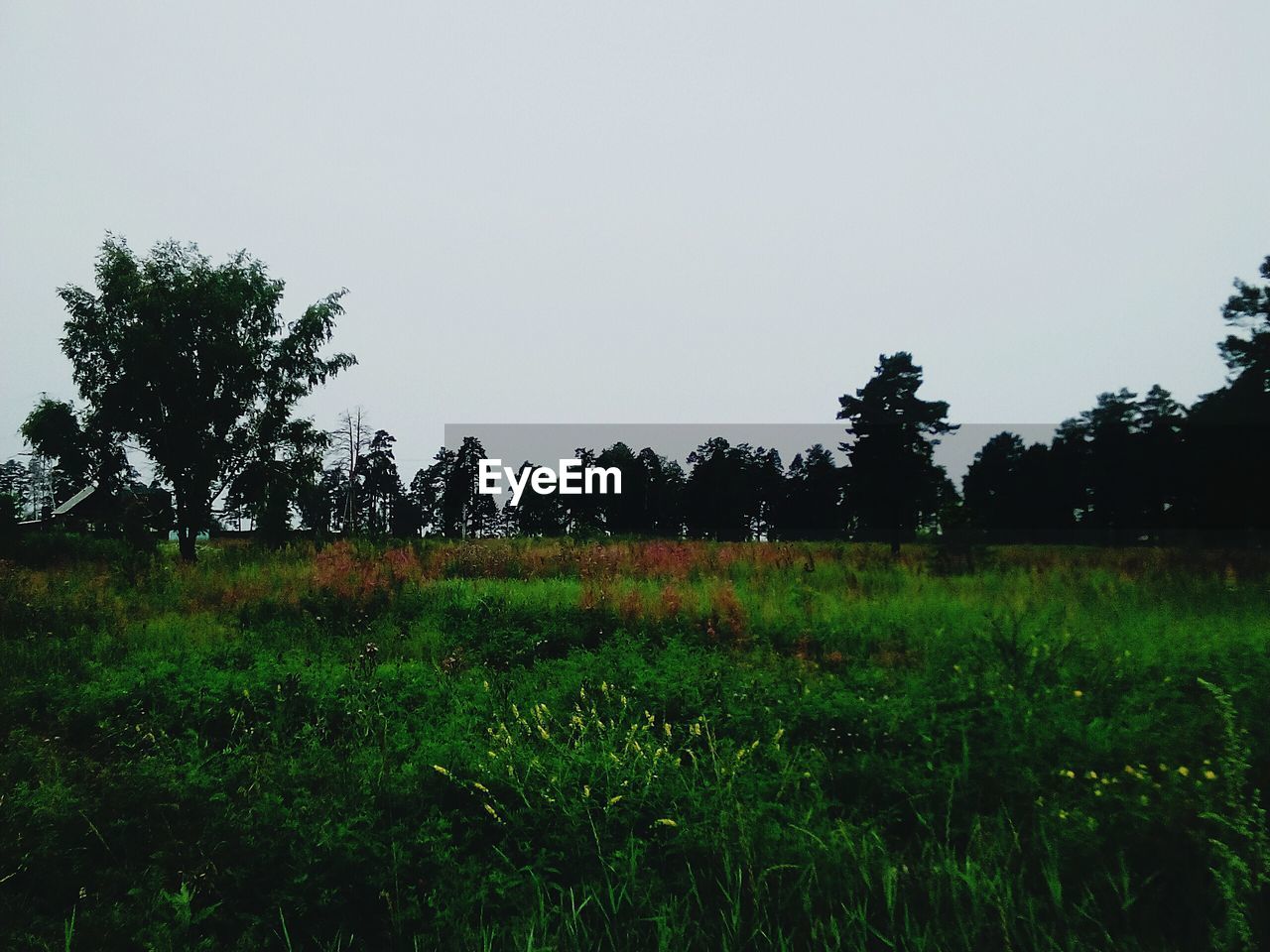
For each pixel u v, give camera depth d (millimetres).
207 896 3344
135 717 5641
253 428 23266
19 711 5875
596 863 3541
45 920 3188
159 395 21859
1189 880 3299
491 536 23094
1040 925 3023
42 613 9805
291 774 4414
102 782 4340
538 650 8391
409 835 3686
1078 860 3477
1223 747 4031
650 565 15328
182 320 22094
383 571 12445
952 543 16609
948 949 2939
